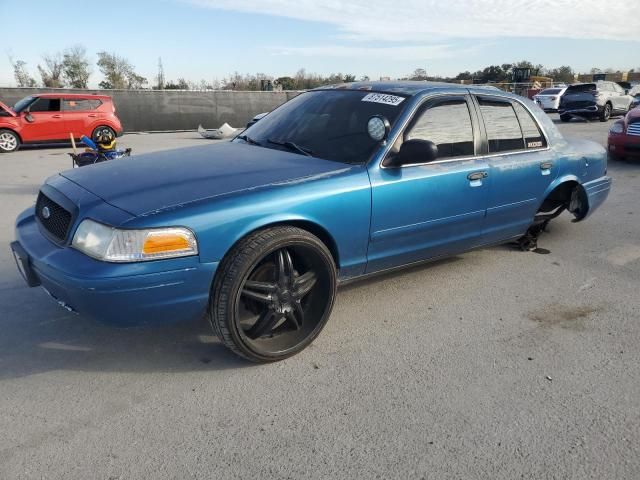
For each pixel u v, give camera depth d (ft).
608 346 10.43
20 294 12.13
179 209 8.20
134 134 58.90
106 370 9.19
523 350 10.22
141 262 7.85
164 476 6.79
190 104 63.26
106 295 7.78
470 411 8.26
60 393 8.50
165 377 9.02
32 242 9.12
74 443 7.34
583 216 16.71
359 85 12.85
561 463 7.20
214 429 7.72
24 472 6.79
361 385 8.91
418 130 11.16
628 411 8.38
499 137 13.08
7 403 8.20
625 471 7.09
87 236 8.10
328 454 7.25
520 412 8.27
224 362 9.53
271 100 69.72
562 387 8.99
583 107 64.80
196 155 11.09
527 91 111.14
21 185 26.30
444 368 9.50
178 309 8.42
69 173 10.34
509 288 13.24
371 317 11.50
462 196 11.88
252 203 8.69
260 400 8.43
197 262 8.24
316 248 9.45
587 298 12.72
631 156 32.22
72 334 10.36
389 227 10.69
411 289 13.02
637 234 18.10
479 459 7.23
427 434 7.70
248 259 8.57
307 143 11.48
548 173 14.25
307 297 10.14
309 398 8.52
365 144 10.75
